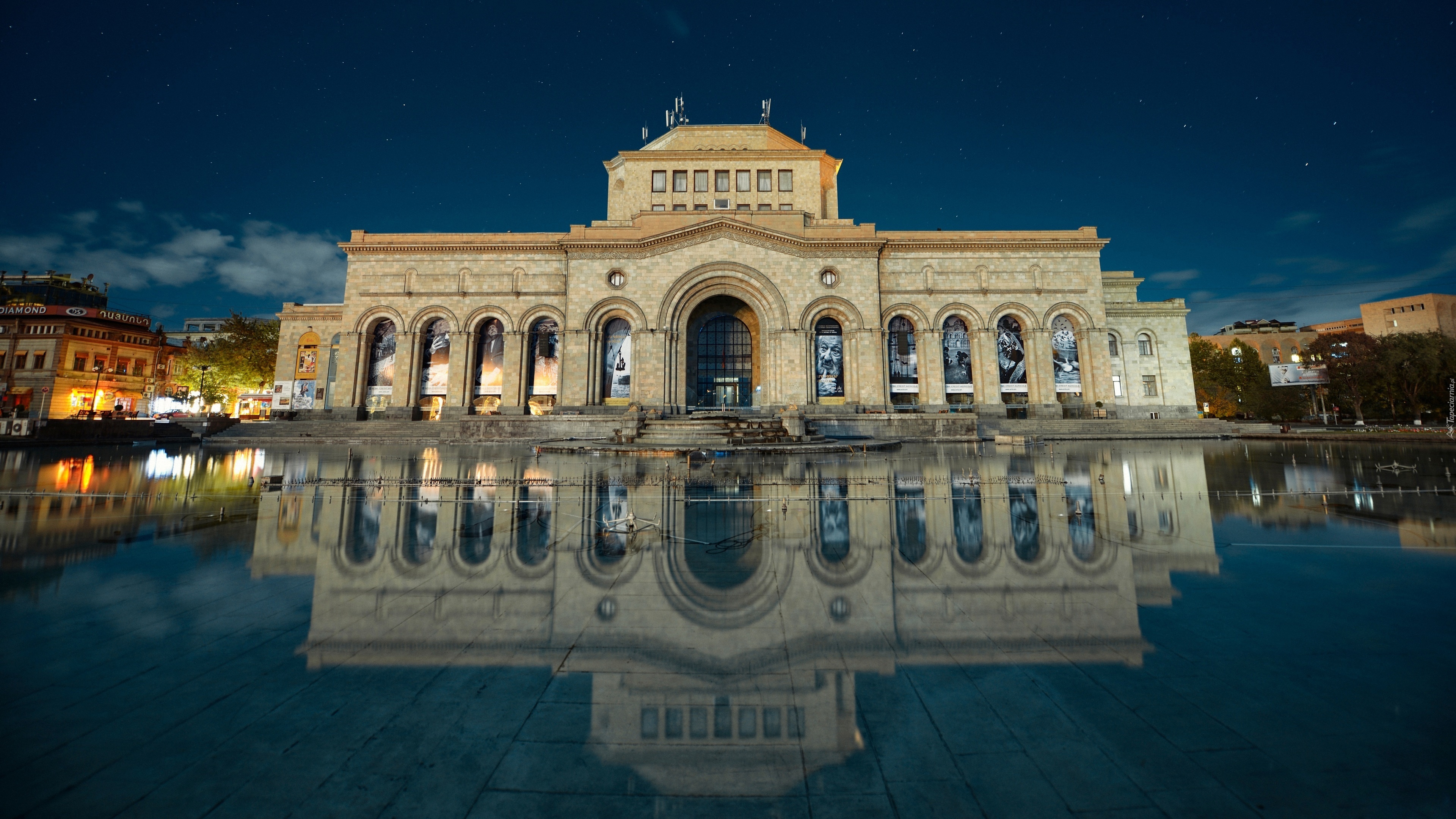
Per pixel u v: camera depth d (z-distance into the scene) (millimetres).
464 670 4207
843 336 43500
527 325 44656
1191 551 7586
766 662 4336
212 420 39344
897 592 5996
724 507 11406
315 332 50375
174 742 3256
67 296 71875
